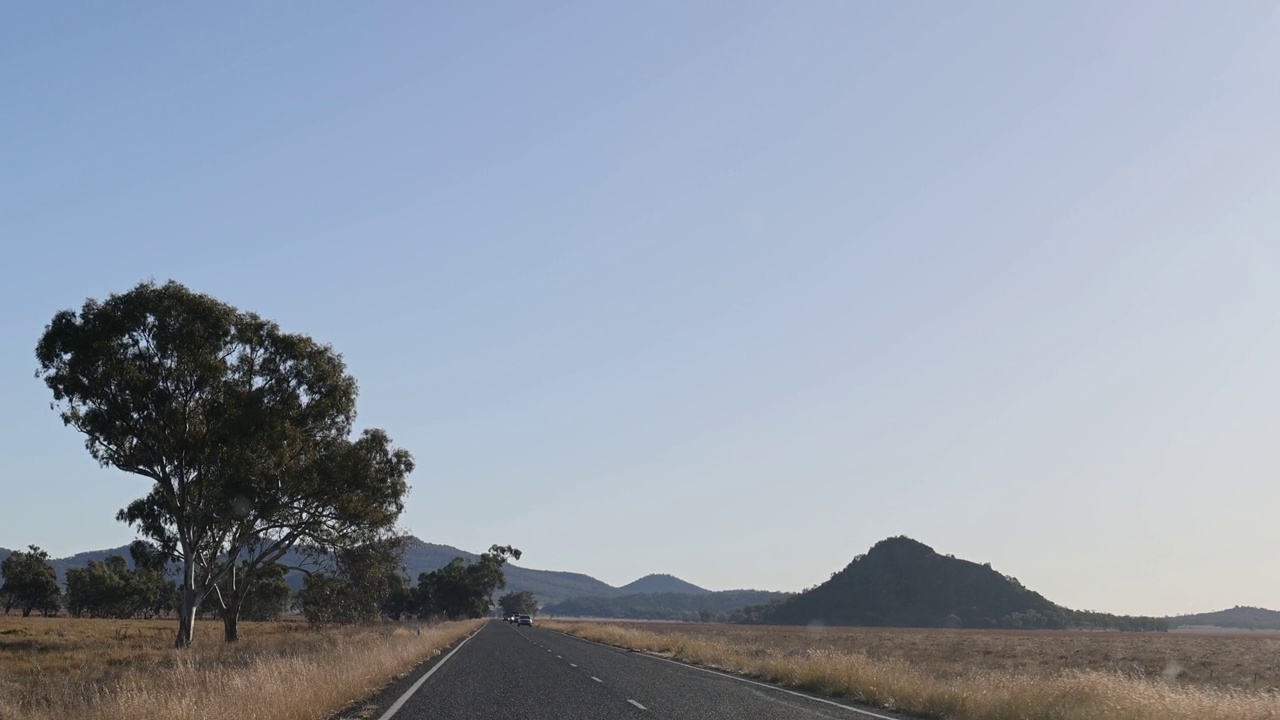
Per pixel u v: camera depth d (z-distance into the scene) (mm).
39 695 20141
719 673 35531
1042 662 58125
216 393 51125
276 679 19125
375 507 60188
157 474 51562
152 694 16703
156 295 49812
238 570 64812
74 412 49594
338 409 55500
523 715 19984
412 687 26406
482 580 168750
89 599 139625
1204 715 18062
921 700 22297
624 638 67188
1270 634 180750
